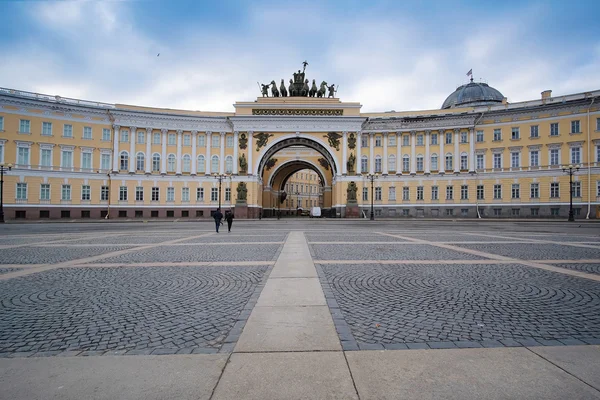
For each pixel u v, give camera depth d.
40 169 57.41
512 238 22.88
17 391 4.15
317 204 131.62
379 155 66.50
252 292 8.88
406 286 9.46
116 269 11.93
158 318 6.93
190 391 4.14
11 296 8.55
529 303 7.92
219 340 5.77
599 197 54.38
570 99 57.06
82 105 60.03
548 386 4.23
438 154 64.56
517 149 60.34
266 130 65.94
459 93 79.00
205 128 65.88
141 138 63.72
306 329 6.11
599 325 6.50
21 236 25.23
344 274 10.96
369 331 6.13
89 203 60.59
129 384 4.31
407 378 4.45
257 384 4.29
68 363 4.89
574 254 15.27
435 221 52.75
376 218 62.97
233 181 65.31
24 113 56.69
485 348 5.40
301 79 70.06
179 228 35.38
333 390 4.16
